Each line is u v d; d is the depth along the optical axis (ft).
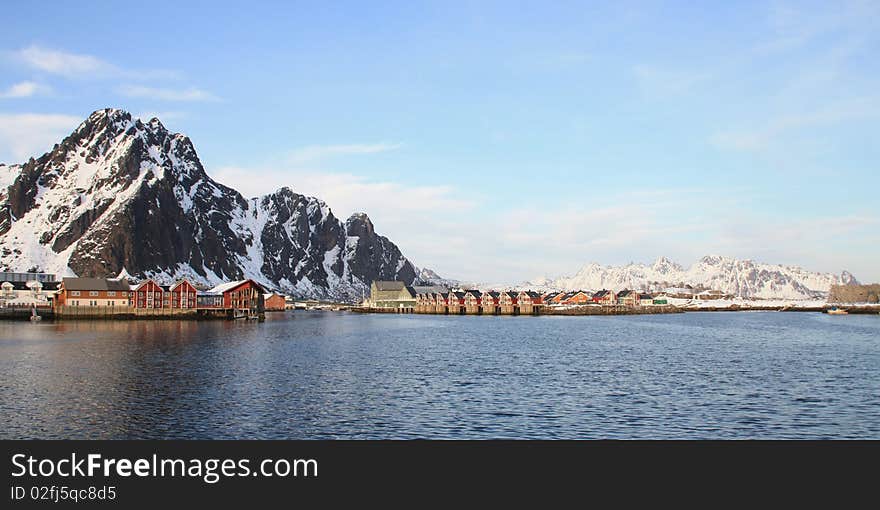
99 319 607.37
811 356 301.22
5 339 350.64
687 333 481.05
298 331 469.57
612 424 155.94
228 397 176.14
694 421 159.22
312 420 153.48
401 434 145.28
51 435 138.72
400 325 590.96
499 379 217.56
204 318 649.20
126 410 158.40
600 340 398.21
